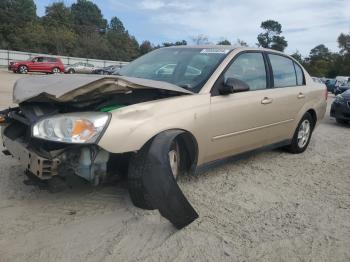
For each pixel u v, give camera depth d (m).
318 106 6.44
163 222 3.54
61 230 3.32
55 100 3.39
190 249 3.13
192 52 4.88
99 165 3.44
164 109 3.70
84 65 40.47
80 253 3.00
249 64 4.94
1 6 77.62
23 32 73.62
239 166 5.38
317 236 3.47
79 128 3.23
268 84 5.23
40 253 2.97
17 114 3.79
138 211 3.72
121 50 83.94
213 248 3.17
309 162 5.86
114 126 3.31
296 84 5.98
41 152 3.35
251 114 4.71
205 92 4.16
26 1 80.12
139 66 4.98
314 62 95.69
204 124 4.05
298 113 5.88
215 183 4.62
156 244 3.18
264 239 3.36
